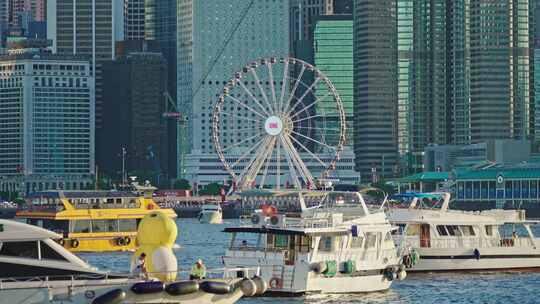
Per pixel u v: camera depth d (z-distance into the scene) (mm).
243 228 152750
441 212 190750
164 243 123938
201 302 120375
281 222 153000
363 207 160375
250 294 124250
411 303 155250
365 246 157750
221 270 130625
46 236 116250
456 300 161125
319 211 158625
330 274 151125
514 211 198250
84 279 116062
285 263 150250
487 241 192500
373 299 155625
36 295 114000
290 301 148500
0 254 114812
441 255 188375
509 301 161625
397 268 162375
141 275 118938
